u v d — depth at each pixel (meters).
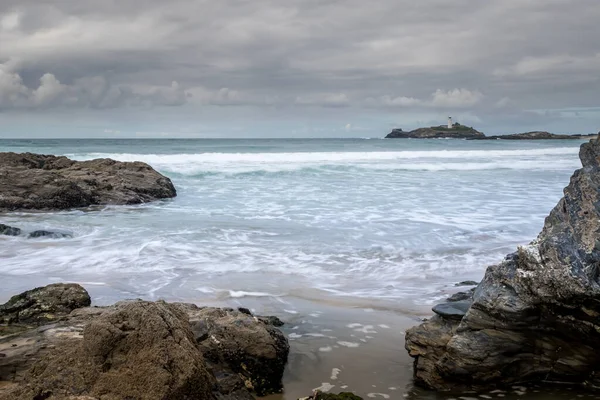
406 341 6.91
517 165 37.78
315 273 10.92
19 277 10.70
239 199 22.22
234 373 6.04
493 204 19.47
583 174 6.49
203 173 31.78
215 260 11.91
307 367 6.82
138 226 16.30
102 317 5.09
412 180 28.38
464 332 6.40
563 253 5.88
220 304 9.04
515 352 6.28
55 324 6.70
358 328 8.09
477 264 11.53
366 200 21.00
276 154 43.12
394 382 6.48
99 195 22.38
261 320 7.54
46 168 27.80
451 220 16.31
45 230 15.09
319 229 15.29
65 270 11.22
